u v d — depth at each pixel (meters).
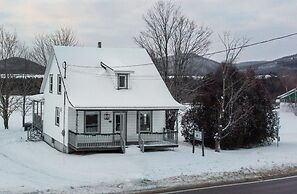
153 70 34.06
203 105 34.59
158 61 42.91
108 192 17.08
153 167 23.52
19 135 40.69
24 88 49.31
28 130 39.75
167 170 22.52
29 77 55.75
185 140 36.59
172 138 31.20
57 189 17.27
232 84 31.69
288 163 25.75
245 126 33.75
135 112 31.38
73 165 24.36
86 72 32.25
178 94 41.62
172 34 42.94
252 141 35.25
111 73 32.12
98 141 29.70
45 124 37.00
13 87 49.88
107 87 31.53
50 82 35.69
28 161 26.12
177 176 20.89
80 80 31.47
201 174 21.55
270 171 23.11
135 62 34.22
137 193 17.11
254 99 35.00
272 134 36.53
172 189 18.09
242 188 18.38
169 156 27.62
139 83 32.75
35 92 56.09
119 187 18.08
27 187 17.52
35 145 34.00
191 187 18.61
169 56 42.97
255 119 34.59
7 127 46.84
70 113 30.06
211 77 36.47
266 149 33.28
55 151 30.80
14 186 17.67
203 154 28.27
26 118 59.72
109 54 34.41
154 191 17.59
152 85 32.94
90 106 28.88
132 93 31.69
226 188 18.39
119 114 31.05
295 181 20.42
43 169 23.09
